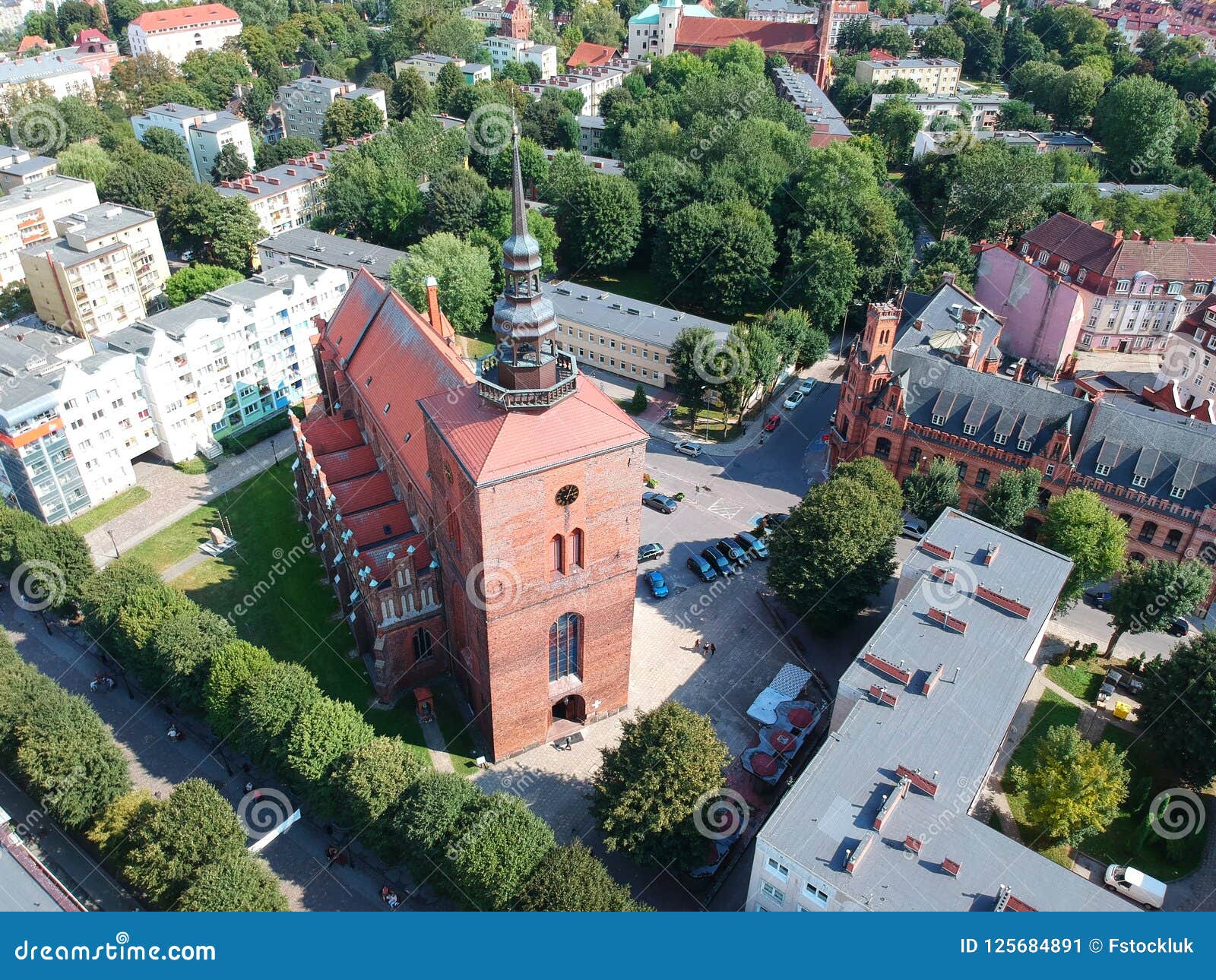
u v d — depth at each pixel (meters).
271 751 62.34
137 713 73.19
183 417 103.06
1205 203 155.75
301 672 65.38
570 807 64.12
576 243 147.50
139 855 55.81
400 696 72.81
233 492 99.69
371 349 84.81
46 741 61.34
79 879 61.06
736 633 80.38
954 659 60.50
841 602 76.31
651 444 109.00
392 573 66.94
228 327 105.44
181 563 88.44
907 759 54.03
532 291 52.25
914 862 48.69
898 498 83.62
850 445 99.44
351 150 164.38
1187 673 64.31
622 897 52.06
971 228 155.38
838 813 50.97
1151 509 82.00
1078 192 152.75
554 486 55.78
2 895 48.38
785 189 151.38
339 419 90.44
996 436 89.62
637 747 57.97
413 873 58.91
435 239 126.81
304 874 60.62
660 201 148.75
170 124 189.75
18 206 141.75
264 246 144.00
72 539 82.50
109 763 62.59
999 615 64.12
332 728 60.94
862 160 146.12
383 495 80.31
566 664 66.56
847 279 128.75
